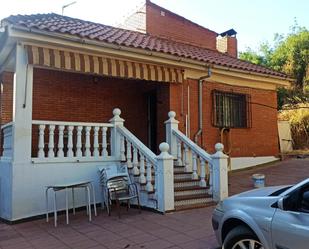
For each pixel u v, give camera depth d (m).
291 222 3.84
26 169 8.42
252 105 14.98
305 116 21.44
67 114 11.70
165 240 6.30
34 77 11.18
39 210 8.53
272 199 4.29
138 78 10.93
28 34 8.62
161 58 11.17
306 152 18.19
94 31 11.41
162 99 12.44
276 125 15.95
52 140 8.95
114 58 10.49
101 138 10.81
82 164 9.30
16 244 6.55
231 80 14.23
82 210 9.23
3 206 8.71
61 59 9.36
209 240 6.20
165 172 8.43
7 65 9.96
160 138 12.43
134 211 8.83
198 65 12.17
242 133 14.50
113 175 8.82
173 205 8.50
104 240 6.50
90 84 12.29
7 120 10.59
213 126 13.45
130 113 13.19
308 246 3.63
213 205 9.11
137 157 9.41
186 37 17.16
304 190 3.91
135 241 6.34
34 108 11.08
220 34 19.92
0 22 9.26
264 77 14.60
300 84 27.95
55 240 6.67
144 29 15.84
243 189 10.80
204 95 13.27
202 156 9.95
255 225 4.26
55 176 8.84
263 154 15.27
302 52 28.91
